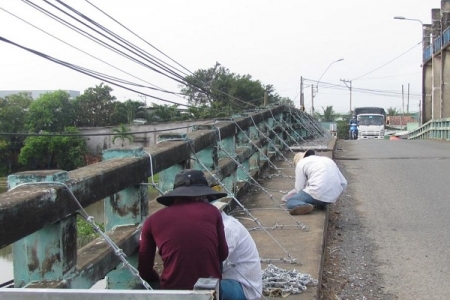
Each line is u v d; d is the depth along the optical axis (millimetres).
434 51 32625
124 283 4121
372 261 6051
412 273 5633
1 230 2422
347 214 8328
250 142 9383
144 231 3453
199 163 6031
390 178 11586
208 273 3266
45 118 11633
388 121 77375
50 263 3016
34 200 2688
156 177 5988
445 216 7961
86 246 3736
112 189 3689
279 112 14758
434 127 29141
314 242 5957
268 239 6129
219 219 3441
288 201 7523
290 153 14656
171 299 1980
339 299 4938
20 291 2018
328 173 7500
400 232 7195
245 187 8734
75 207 3131
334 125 43875
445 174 11883
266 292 4430
